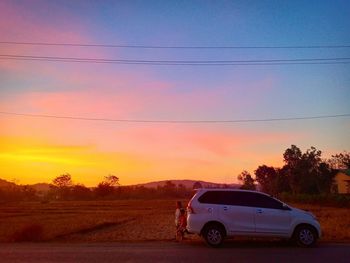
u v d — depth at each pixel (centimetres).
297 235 1816
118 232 2714
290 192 8381
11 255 1571
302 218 1827
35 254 1595
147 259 1470
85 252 1647
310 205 6412
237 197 1853
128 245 1888
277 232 1814
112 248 1770
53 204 8475
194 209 1838
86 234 2602
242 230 1814
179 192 12850
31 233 2325
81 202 9569
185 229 1902
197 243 1950
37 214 5044
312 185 8288
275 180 8875
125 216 4400
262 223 1820
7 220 3853
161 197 12606
